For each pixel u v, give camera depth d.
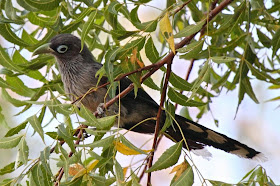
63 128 7.27
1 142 7.56
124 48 7.91
